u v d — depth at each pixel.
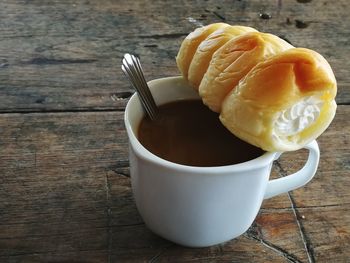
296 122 0.20
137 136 0.22
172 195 0.21
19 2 0.41
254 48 0.20
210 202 0.21
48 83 0.33
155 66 0.35
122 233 0.23
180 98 0.25
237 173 0.20
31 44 0.36
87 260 0.22
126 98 0.32
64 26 0.39
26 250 0.22
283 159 0.28
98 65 0.35
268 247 0.23
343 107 0.32
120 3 0.42
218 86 0.20
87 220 0.24
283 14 0.42
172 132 0.23
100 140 0.29
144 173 0.21
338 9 0.43
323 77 0.19
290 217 0.25
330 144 0.29
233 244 0.23
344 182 0.27
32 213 0.24
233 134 0.22
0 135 0.28
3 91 0.32
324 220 0.25
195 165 0.21
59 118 0.30
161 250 0.23
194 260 0.22
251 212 0.22
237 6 0.43
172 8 0.42
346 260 0.23
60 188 0.25
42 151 0.27
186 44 0.23
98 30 0.39
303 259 0.23
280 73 0.19
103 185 0.26
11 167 0.26
